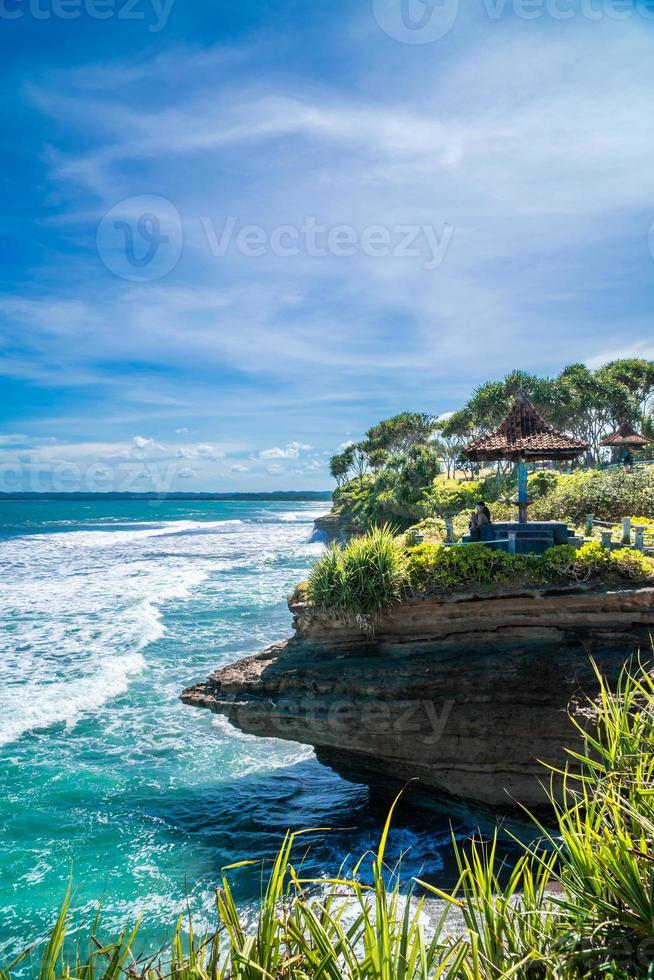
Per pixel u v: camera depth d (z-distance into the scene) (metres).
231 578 39.31
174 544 64.88
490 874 3.23
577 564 10.84
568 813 3.53
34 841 10.41
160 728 15.05
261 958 2.60
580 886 3.14
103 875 9.53
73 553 55.06
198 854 10.12
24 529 88.00
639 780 3.25
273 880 2.81
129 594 32.03
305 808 11.64
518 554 11.36
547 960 2.78
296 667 11.84
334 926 2.74
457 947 2.84
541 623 10.93
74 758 13.43
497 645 11.09
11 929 8.29
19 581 37.19
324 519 69.94
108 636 22.97
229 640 22.77
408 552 11.81
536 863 8.95
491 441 13.09
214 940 2.67
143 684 18.00
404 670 11.00
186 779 12.62
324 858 9.96
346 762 11.77
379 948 2.51
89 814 11.29
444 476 72.44
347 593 11.39
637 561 10.78
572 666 10.34
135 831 10.78
